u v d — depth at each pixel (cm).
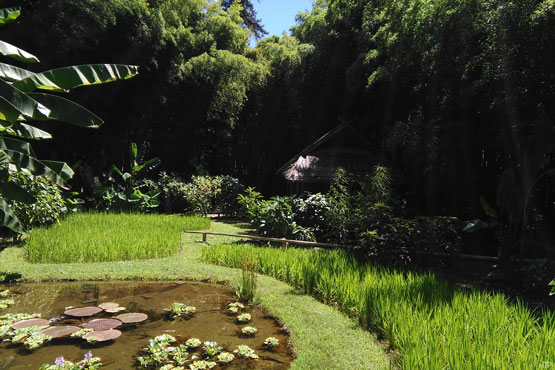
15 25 857
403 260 625
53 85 499
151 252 682
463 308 356
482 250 845
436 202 1017
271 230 844
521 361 249
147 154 1469
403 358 285
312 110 1477
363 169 1137
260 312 438
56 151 1169
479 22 678
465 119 797
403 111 1091
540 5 550
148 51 1174
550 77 583
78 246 645
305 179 1123
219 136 1688
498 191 604
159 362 309
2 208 555
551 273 537
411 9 809
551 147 559
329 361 308
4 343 341
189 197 1318
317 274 504
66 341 347
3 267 565
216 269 602
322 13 1392
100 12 931
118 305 448
